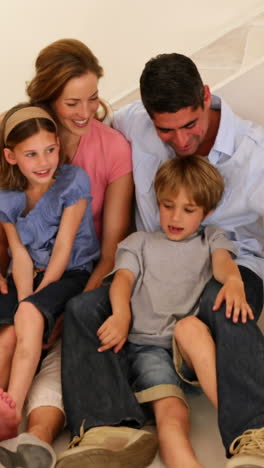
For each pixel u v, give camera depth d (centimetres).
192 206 197
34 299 192
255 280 198
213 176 199
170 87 186
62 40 203
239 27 290
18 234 209
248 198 207
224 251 198
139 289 200
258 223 220
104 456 158
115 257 207
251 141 207
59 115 206
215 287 188
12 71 351
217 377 170
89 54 202
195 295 196
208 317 182
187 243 202
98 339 186
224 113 206
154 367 184
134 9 352
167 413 174
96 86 203
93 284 211
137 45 343
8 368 191
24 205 209
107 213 222
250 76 240
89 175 220
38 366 198
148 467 166
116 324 186
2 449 161
